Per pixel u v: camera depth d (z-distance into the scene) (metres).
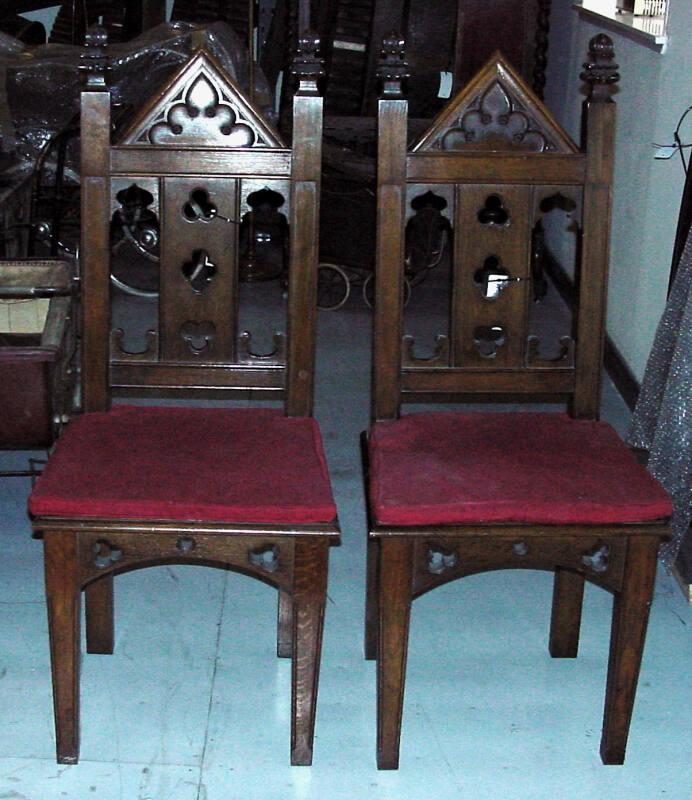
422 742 1.94
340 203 4.10
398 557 1.72
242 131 1.91
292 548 1.71
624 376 3.60
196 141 1.91
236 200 1.93
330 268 4.36
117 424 1.92
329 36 5.59
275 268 4.59
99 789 1.81
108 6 5.74
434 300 4.43
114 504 1.67
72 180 4.37
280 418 1.98
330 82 5.63
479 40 4.96
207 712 2.00
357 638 2.22
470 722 1.99
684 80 3.09
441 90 5.86
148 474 1.75
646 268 3.47
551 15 5.21
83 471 1.75
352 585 2.41
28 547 2.52
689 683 2.11
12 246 3.58
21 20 5.88
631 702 1.84
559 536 1.71
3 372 2.00
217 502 1.68
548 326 4.22
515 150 1.93
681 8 3.14
